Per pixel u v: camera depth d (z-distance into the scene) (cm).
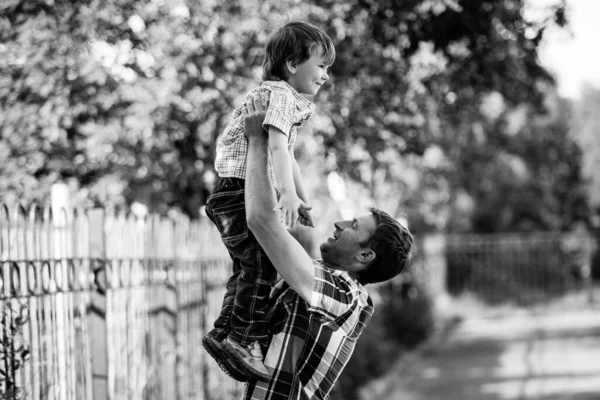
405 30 1241
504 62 1417
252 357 388
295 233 492
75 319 560
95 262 578
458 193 3716
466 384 1655
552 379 1672
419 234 2761
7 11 1050
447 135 2155
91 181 1180
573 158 4619
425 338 2411
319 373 397
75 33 1043
